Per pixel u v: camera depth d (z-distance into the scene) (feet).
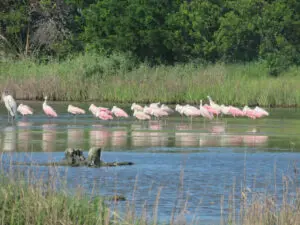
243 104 239.30
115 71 278.87
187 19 341.21
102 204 71.97
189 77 260.01
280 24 335.67
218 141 140.15
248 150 127.13
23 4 354.74
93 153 108.17
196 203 83.76
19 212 66.18
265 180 97.35
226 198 86.22
